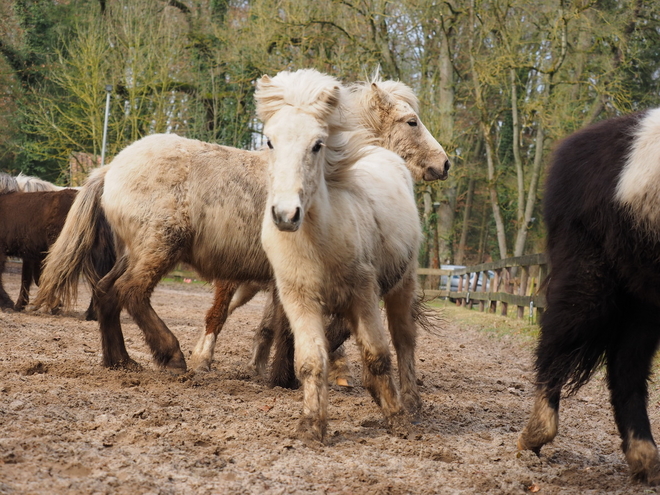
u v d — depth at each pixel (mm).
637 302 3781
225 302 6867
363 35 24359
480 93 24453
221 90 28688
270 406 5062
